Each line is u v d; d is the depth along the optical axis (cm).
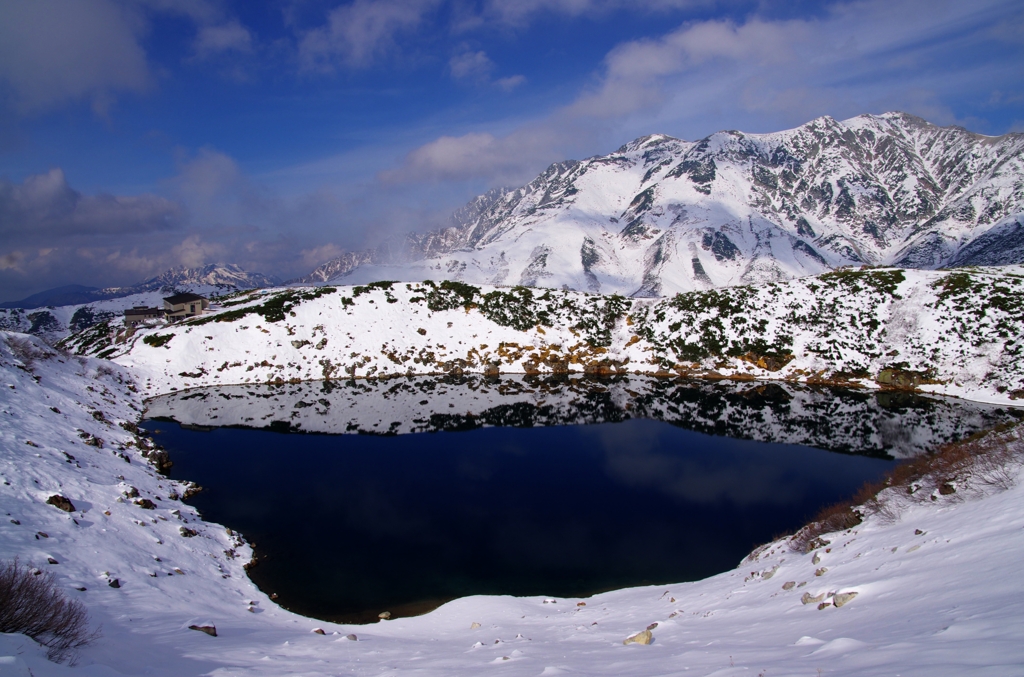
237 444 4072
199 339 6612
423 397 5684
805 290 7025
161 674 855
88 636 936
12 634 781
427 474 3397
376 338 7150
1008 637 569
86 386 4591
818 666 666
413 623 1662
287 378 6462
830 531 1825
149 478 2930
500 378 6606
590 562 2245
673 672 795
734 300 7150
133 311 7806
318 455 3806
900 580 1037
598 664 946
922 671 541
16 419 2808
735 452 3769
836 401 5134
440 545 2425
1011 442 1686
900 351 5828
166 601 1566
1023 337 5200
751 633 1023
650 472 3391
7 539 1602
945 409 4681
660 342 7062
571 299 8038
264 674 945
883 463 3419
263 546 2419
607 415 4928
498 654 1141
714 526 2573
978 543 1068
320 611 1891
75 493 2211
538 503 2916
